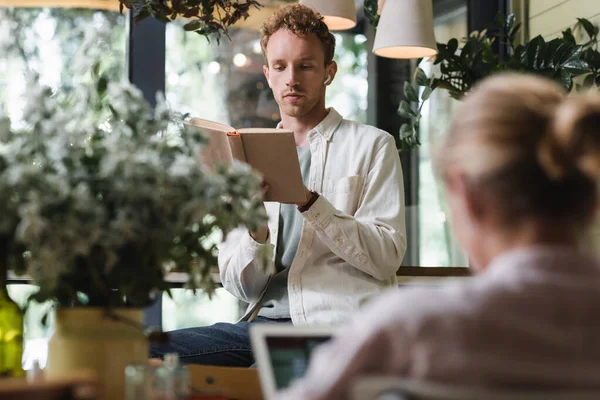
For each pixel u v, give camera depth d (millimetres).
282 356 1420
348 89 4414
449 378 1001
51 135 1680
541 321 1016
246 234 2955
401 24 3812
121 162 1619
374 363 1033
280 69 3090
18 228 1611
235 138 2588
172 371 1535
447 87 4188
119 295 1760
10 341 1794
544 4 4488
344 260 2945
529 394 953
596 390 1000
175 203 1665
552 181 1066
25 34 3943
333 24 3803
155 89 4094
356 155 3057
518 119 1083
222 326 2893
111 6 4051
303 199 2672
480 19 4652
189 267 1810
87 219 1581
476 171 1088
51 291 1697
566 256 1050
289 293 2912
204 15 3246
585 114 1044
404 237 2979
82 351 1683
